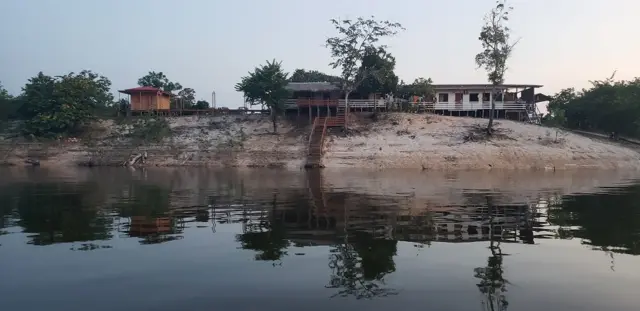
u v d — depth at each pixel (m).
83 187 25.33
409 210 16.98
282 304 7.66
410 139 45.66
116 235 12.82
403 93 56.69
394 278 8.97
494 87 47.53
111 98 59.94
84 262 10.14
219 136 48.97
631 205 18.08
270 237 12.55
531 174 34.47
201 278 9.02
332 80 60.69
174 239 12.34
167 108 58.62
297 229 13.59
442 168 40.16
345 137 47.03
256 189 24.30
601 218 15.19
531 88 57.09
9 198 20.59
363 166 41.25
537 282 8.71
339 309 7.45
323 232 13.14
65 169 40.28
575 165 40.50
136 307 7.57
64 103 49.69
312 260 10.23
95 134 50.25
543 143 44.03
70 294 8.18
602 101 53.69
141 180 29.70
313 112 55.22
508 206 17.92
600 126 55.78
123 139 48.78
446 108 55.06
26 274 9.30
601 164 40.69
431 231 13.23
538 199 19.98
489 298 7.91
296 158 43.41
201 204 18.67
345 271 9.43
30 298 8.01
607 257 10.38
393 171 37.56
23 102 52.03
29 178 31.00
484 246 11.46
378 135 47.06
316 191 23.27
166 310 7.44
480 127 47.84
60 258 10.46
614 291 8.23
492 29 46.81
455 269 9.54
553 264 9.85
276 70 49.41
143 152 45.69
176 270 9.54
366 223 14.48
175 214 16.28
